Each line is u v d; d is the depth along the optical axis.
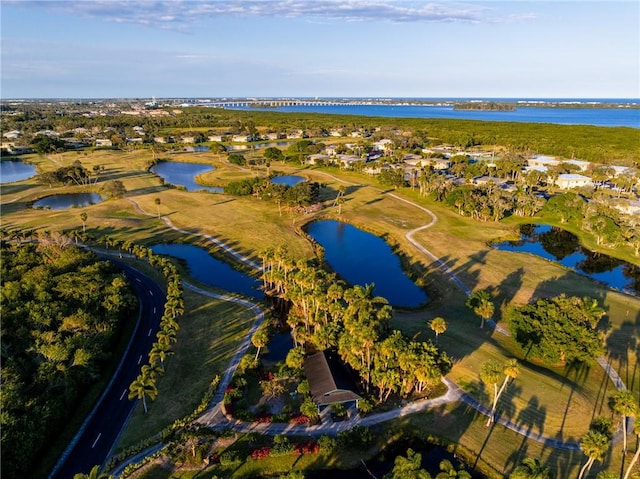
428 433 56.22
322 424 57.78
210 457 52.12
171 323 70.94
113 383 65.50
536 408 59.88
